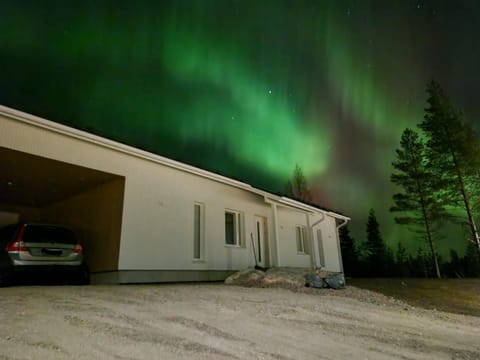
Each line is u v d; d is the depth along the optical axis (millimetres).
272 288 7516
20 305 4094
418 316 5688
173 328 3539
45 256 6379
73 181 8023
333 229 15797
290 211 13156
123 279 7352
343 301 6363
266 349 3133
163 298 5164
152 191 8281
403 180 21938
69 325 3354
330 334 3898
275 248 10734
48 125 6496
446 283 11797
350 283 11070
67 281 6793
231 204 10586
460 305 7680
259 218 11805
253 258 10914
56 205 9859
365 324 4586
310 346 3357
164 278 8141
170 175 8812
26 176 7562
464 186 18969
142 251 7781
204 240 9383
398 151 22406
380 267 25078
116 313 3963
